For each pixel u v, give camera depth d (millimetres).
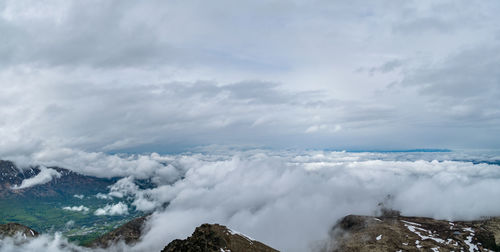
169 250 175625
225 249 169750
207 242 174625
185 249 171125
